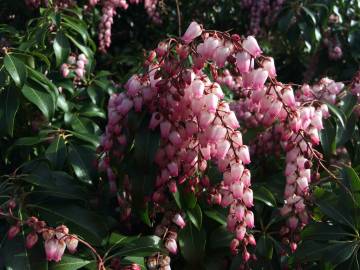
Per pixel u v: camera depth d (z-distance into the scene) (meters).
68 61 0.50
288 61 0.78
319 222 0.33
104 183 0.36
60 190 0.31
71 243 0.26
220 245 0.33
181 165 0.30
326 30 0.68
